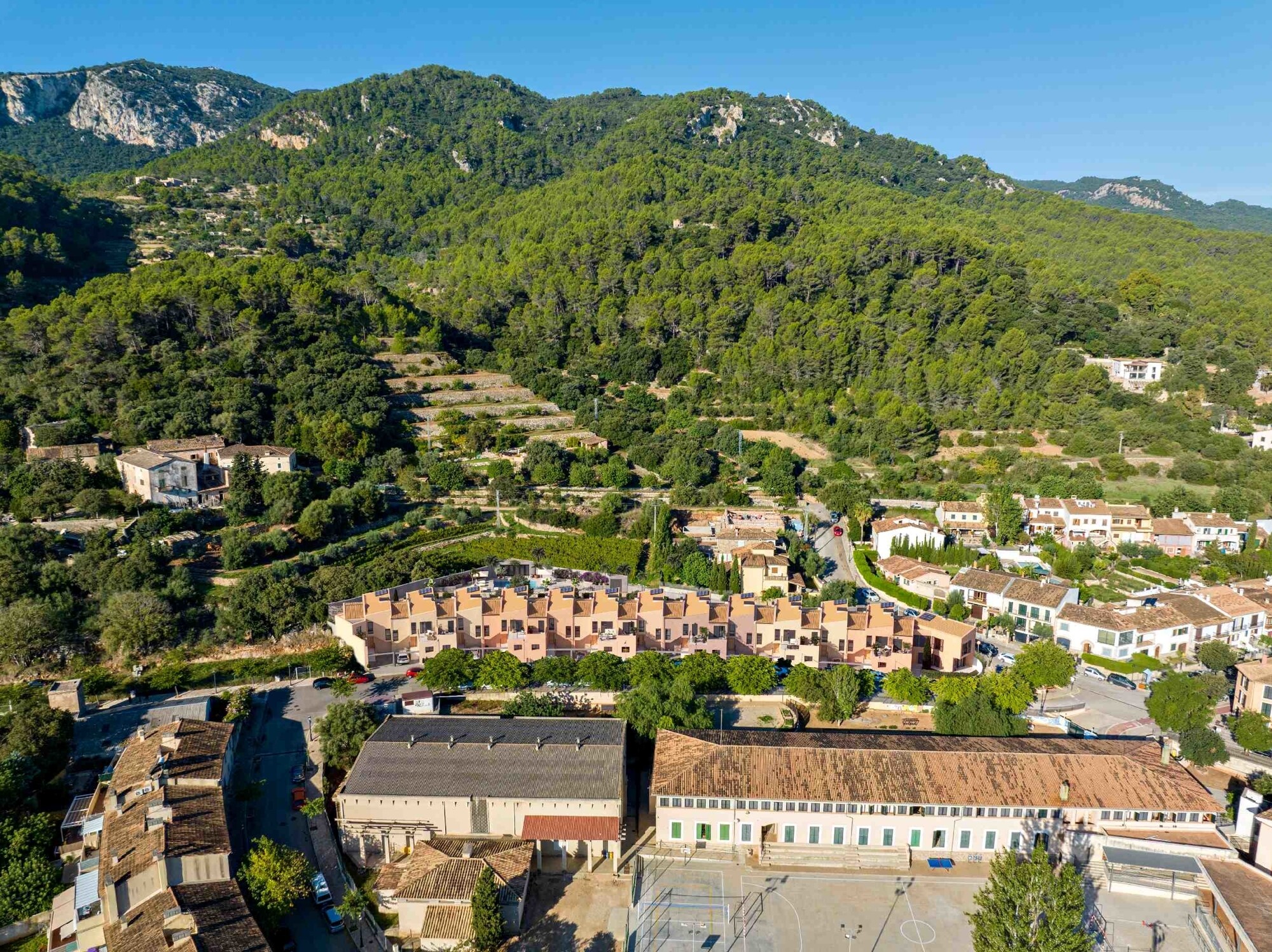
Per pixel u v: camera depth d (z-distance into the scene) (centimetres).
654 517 18538
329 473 19450
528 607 14025
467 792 9769
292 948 8331
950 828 9706
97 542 15000
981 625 16188
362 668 13662
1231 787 11100
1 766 9994
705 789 9762
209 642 13800
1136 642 14662
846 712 12356
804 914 8788
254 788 10619
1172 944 8381
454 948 8181
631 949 8275
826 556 19050
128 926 7938
